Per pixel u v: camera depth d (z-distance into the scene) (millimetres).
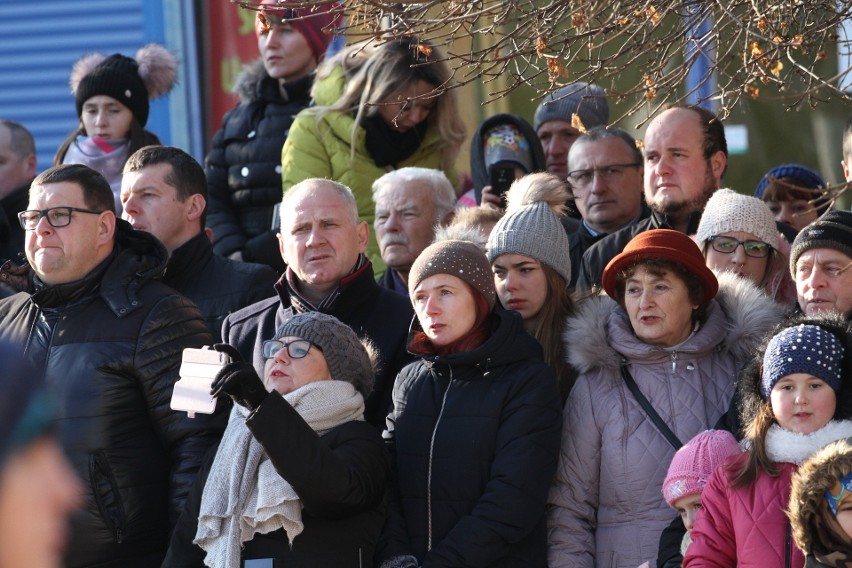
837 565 10359
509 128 19625
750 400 11852
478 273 13539
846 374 11625
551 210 15227
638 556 12750
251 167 21391
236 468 12859
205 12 28266
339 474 12273
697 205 16844
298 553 12602
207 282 17141
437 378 13531
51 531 3367
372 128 19969
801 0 13406
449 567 12383
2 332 14727
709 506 11617
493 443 12898
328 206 15484
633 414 13188
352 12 12992
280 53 21375
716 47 13711
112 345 14266
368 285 15594
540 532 13039
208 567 12734
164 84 22406
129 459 14125
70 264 14688
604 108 21172
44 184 14930
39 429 3371
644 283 13359
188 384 12938
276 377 13320
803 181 19484
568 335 13852
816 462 10516
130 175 17375
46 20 29312
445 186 18219
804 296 13531
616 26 12805
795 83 22312
